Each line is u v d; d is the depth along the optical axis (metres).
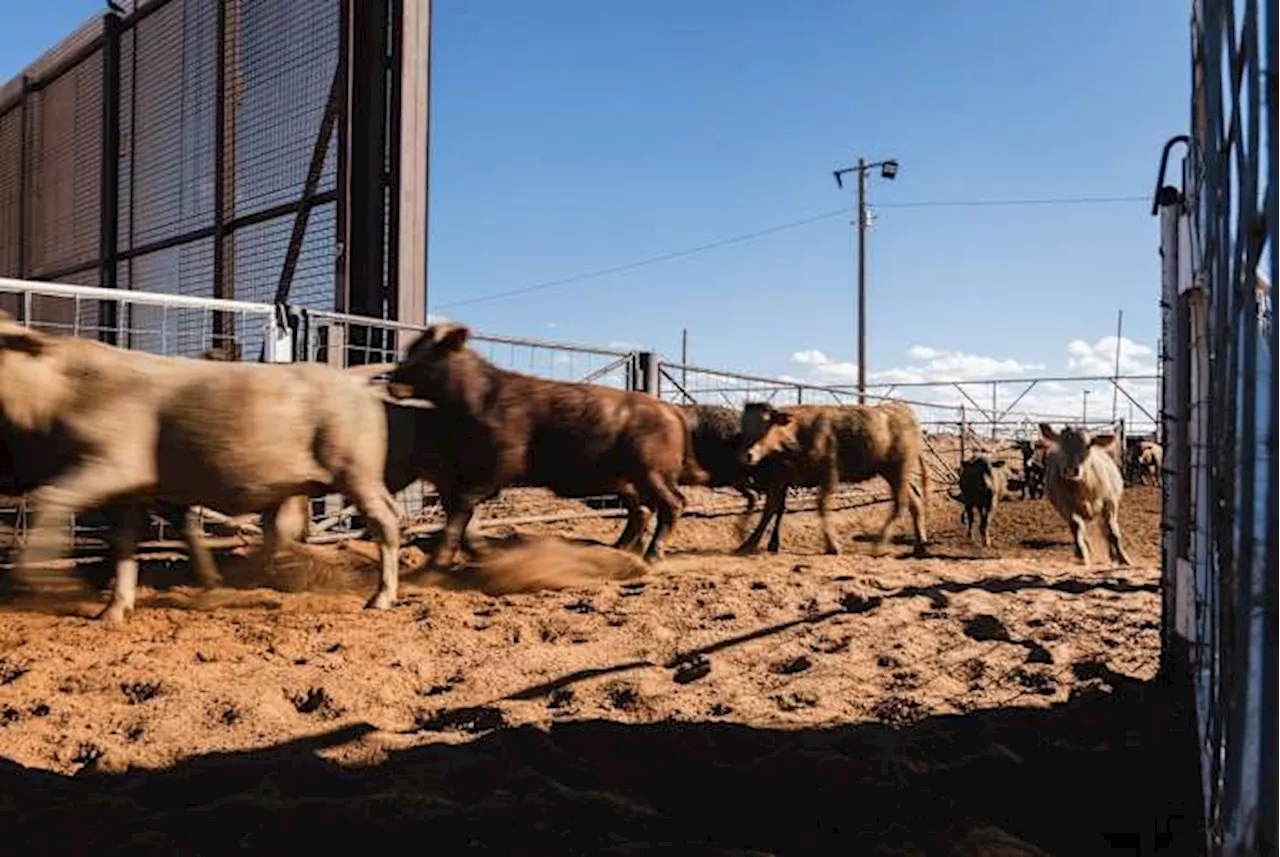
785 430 12.69
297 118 13.38
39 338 6.59
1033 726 4.56
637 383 14.38
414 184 12.68
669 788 3.88
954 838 3.21
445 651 6.05
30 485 7.14
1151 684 5.24
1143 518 18.38
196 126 15.27
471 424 9.00
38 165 20.09
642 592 8.20
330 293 12.78
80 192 18.45
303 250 13.20
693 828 3.47
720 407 13.45
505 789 3.66
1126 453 25.98
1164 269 5.17
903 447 13.56
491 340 12.02
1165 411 5.24
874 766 3.91
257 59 14.07
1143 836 3.42
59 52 19.16
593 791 3.68
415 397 8.94
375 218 12.62
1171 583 5.14
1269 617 1.49
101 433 6.57
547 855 3.11
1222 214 1.97
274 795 3.61
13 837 3.18
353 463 7.43
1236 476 1.80
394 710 4.86
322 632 6.50
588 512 13.91
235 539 10.56
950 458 26.95
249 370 7.16
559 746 4.20
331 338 10.91
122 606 6.92
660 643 6.32
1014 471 23.91
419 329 11.65
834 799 3.66
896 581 9.00
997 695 5.17
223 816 3.37
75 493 6.54
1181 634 4.90
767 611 7.38
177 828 3.31
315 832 3.25
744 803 3.71
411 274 12.62
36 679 5.24
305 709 4.98
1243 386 1.67
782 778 3.87
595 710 4.88
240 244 14.32
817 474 13.01
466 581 8.91
